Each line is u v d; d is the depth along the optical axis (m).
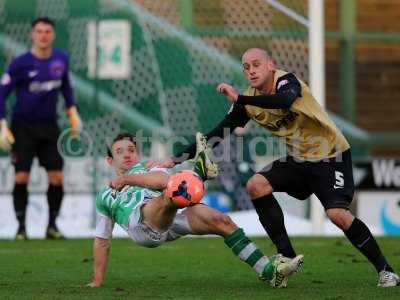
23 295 19.80
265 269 20.38
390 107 57.44
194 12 48.06
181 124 47.94
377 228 41.72
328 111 54.69
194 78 47.97
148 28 48.56
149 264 27.34
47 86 37.34
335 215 21.11
